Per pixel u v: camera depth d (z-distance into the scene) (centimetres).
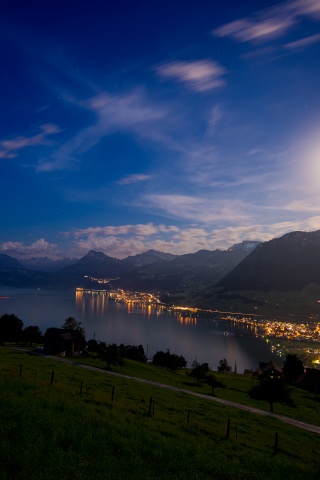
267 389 7456
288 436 5122
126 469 2400
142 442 2981
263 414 6831
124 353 16338
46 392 4012
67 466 2233
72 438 2667
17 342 14800
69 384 5466
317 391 13612
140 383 7850
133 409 4284
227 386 10825
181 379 10688
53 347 11444
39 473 2077
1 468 2066
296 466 3369
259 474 2911
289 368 16188
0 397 3316
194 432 3884
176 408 5288
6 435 2491
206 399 7338
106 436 2889
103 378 7381
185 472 2598
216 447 3434
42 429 2734
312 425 6644
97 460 2427
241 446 3781
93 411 3603
